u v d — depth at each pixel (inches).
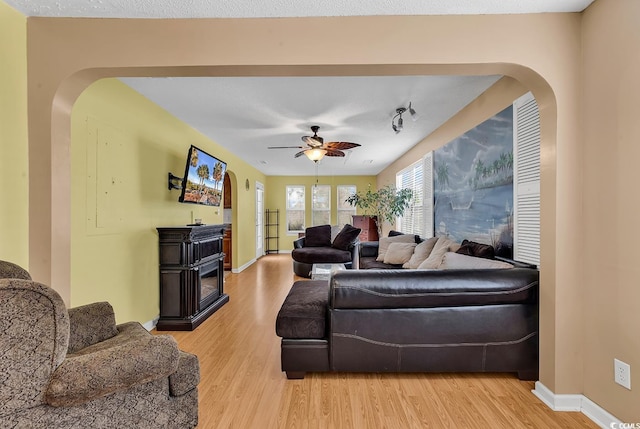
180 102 125.0
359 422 65.9
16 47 68.1
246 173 270.1
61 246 73.5
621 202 60.6
